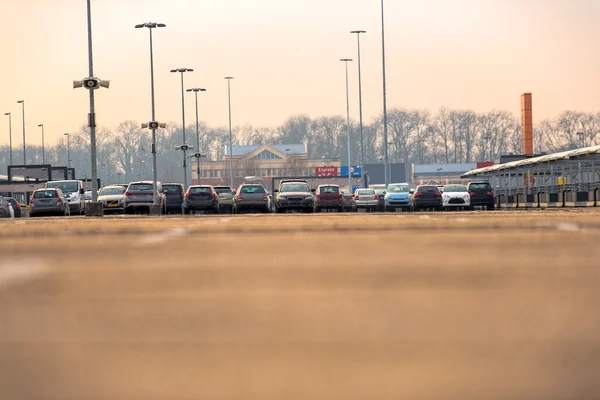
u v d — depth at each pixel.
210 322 17.95
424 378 12.62
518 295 21.66
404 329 16.91
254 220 77.19
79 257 34.88
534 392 11.70
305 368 13.45
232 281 25.39
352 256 33.72
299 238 46.25
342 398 11.38
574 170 190.88
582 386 12.02
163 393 11.74
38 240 47.84
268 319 18.30
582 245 38.00
